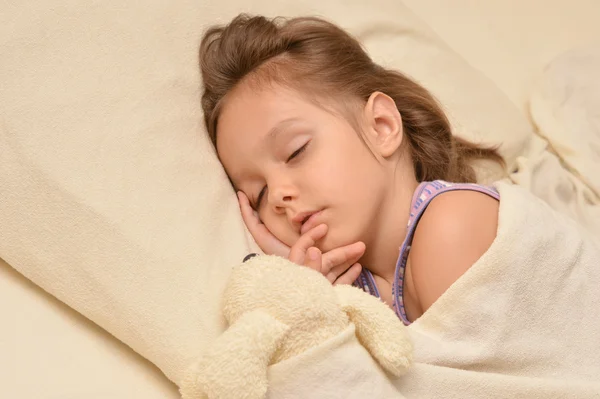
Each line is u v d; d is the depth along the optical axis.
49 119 0.90
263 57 1.09
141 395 0.85
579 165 1.28
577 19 1.55
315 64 1.09
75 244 0.87
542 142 1.34
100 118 0.93
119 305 0.85
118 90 0.96
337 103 1.05
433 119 1.19
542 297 0.88
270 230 1.03
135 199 0.89
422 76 1.33
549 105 1.36
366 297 0.77
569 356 0.87
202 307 0.84
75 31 0.97
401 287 1.00
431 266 0.90
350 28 1.32
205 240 0.90
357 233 0.98
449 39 1.53
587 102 1.34
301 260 0.94
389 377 0.78
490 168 1.30
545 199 1.26
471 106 1.32
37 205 0.88
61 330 0.90
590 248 0.95
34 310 0.91
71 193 0.87
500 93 1.36
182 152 0.98
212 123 1.07
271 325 0.70
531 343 0.86
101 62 0.97
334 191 0.97
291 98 1.02
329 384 0.71
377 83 1.13
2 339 0.87
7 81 0.91
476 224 0.91
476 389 0.80
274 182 0.99
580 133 1.31
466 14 1.56
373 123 1.06
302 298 0.72
